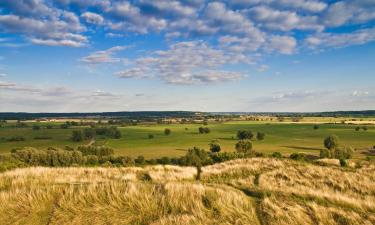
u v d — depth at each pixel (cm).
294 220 990
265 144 15900
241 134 17950
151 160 8112
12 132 19775
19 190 1148
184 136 19225
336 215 1040
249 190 1317
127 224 955
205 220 979
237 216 1015
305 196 1245
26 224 936
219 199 1115
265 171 3084
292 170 3100
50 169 2353
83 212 1012
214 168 3322
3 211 1006
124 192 1148
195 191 1175
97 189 1166
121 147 14500
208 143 16038
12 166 3080
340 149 10381
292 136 19250
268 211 1048
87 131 18125
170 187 1201
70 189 1146
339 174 2997
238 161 3769
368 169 3925
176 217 980
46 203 1068
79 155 6725
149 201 1091
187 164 7225
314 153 12200
